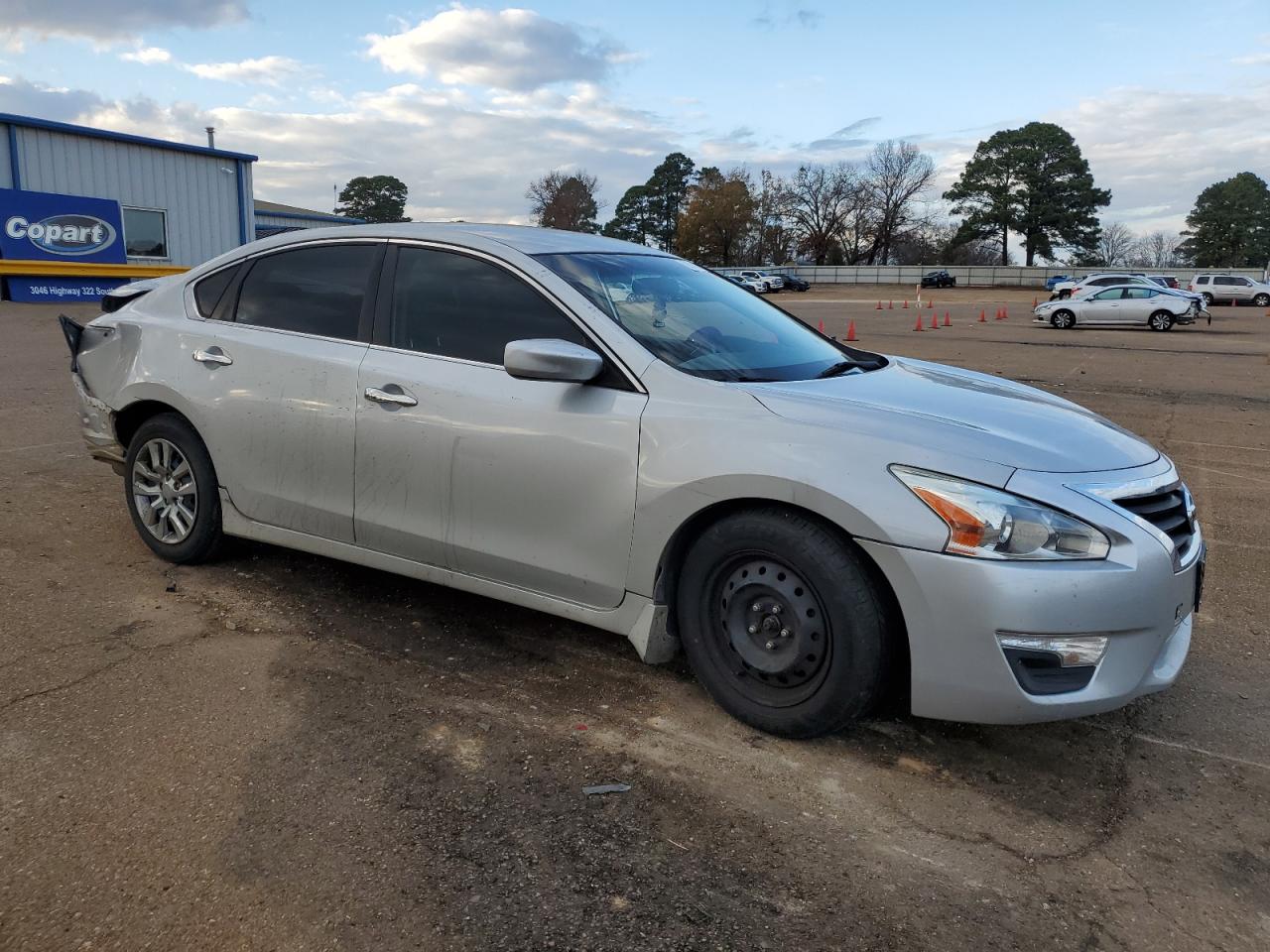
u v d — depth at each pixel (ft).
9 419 26.48
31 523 16.47
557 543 10.50
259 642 11.93
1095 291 90.48
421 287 11.85
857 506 8.63
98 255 81.76
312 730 9.79
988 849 8.16
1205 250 320.29
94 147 82.17
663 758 9.44
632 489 9.89
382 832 8.11
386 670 11.24
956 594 8.37
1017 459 8.82
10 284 76.28
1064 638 8.35
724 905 7.33
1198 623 13.60
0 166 76.43
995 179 285.84
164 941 6.78
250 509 13.19
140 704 10.21
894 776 9.23
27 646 11.56
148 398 13.84
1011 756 9.68
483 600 13.53
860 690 9.02
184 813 8.28
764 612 9.54
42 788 8.57
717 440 9.42
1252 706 10.95
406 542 11.68
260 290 13.35
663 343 10.65
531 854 7.89
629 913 7.22
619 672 11.35
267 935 6.87
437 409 11.09
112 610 12.75
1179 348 65.57
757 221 298.56
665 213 358.43
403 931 6.95
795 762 9.43
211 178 91.91
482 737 9.77
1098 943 7.06
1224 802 8.96
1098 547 8.45
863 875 7.75
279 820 8.23
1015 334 81.76
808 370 11.19
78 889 7.29
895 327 93.35
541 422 10.40
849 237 297.94
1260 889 7.73
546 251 11.58
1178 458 25.99
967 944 7.00
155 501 14.49
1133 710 10.78
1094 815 8.70
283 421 12.44
